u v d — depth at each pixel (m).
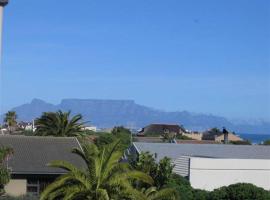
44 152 46.16
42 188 43.41
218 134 146.75
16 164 43.22
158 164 37.69
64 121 71.88
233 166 46.91
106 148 29.44
